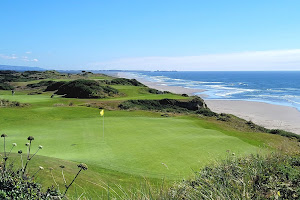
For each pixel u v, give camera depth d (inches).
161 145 600.7
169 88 3720.5
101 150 556.1
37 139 634.2
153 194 145.5
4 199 126.9
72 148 568.1
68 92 1943.9
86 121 893.8
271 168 183.5
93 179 349.1
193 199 135.9
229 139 684.1
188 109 1648.6
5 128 757.3
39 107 1263.5
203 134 746.8
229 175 167.3
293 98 2600.9
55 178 309.4
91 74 3715.6
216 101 2346.2
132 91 2121.1
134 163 475.5
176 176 403.9
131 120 939.3
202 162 475.8
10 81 3206.2
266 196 135.8
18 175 154.2
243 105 2107.5
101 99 1736.0
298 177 163.0
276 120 1551.4
